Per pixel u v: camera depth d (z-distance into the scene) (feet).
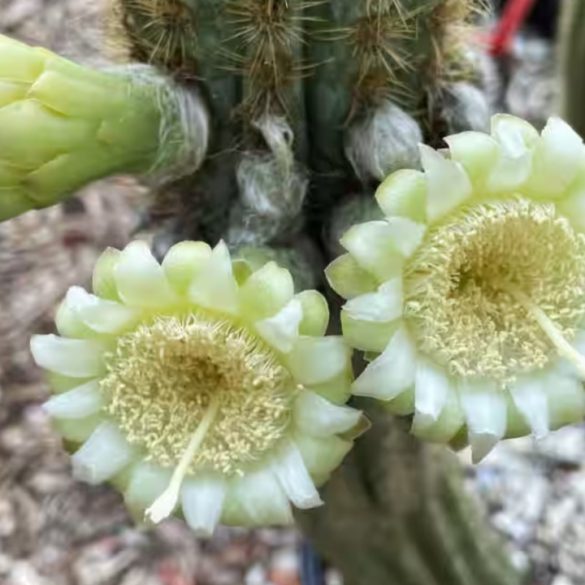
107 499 1.12
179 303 0.46
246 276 0.47
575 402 0.48
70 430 0.49
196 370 0.48
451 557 0.80
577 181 0.46
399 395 0.47
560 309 0.49
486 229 0.47
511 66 1.35
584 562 1.06
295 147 0.54
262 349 0.47
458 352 0.47
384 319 0.45
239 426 0.47
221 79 0.53
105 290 0.47
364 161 0.53
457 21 0.55
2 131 0.47
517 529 1.08
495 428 0.47
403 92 0.55
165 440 0.48
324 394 0.46
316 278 0.56
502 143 0.46
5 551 1.10
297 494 0.47
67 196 0.50
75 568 1.09
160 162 0.51
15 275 1.27
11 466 1.15
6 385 1.20
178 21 0.52
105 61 0.58
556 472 1.12
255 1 0.50
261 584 1.07
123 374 0.47
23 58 0.47
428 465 0.72
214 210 0.57
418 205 0.45
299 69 0.53
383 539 0.75
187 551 1.09
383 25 0.52
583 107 0.80
